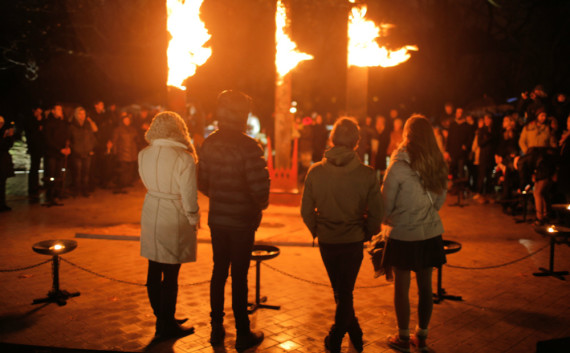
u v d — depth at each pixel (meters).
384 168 11.52
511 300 4.48
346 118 3.32
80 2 13.28
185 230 3.58
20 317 3.98
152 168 3.51
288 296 4.59
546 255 6.07
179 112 7.20
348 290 3.27
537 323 3.97
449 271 5.40
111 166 11.98
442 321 4.00
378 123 12.01
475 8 17.52
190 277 5.09
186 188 3.43
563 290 4.77
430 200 3.41
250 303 4.30
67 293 4.45
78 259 5.72
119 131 11.16
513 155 8.84
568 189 7.34
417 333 3.51
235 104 3.44
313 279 5.10
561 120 9.28
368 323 3.97
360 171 3.23
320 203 3.28
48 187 9.47
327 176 3.23
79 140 10.12
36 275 5.07
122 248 6.25
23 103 15.64
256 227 3.52
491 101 14.52
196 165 3.70
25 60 14.53
